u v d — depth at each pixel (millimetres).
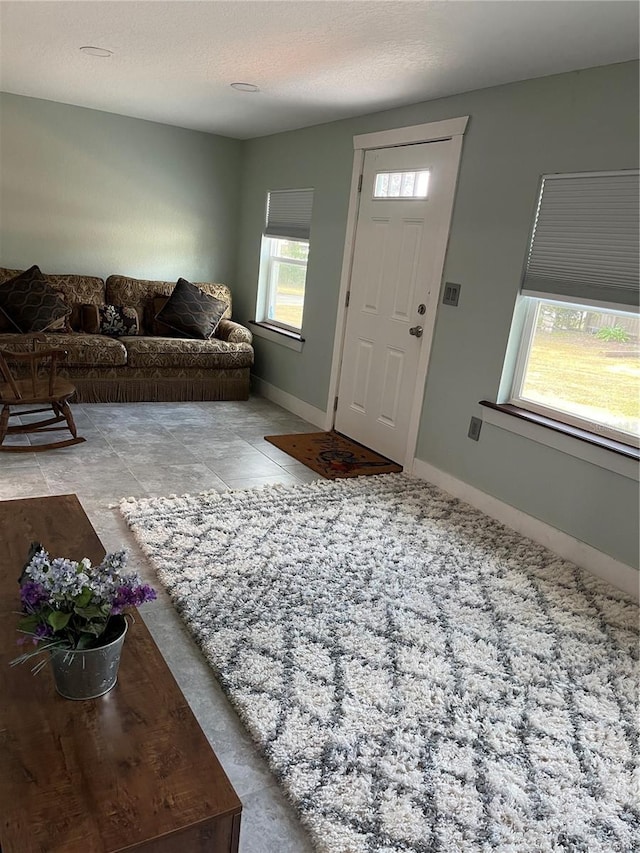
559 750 1717
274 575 2484
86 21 2842
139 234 5547
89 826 967
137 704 1227
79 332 5004
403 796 1517
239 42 2889
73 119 5035
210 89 3900
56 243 5258
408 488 3570
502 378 3189
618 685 2014
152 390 4934
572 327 2920
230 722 1744
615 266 2615
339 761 1603
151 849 968
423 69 2949
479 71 2879
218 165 5695
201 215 5758
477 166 3229
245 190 5754
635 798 1577
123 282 5379
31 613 1183
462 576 2625
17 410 4336
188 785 1060
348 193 4277
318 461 3928
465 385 3404
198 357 5004
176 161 5512
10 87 4574
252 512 3041
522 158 2971
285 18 2504
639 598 2580
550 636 2252
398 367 3932
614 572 2684
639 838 1464
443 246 3469
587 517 2791
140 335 5207
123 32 2943
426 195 3592
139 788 1043
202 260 5883
